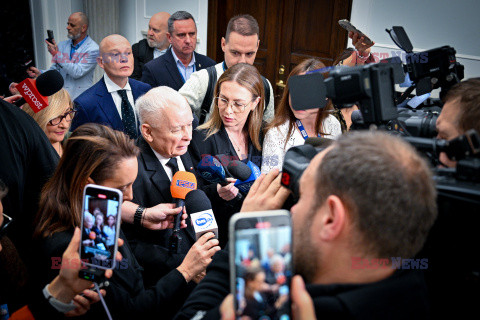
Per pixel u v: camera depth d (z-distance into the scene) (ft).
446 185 2.60
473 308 2.66
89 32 19.67
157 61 12.19
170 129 5.44
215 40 18.93
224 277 3.13
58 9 17.99
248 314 2.31
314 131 7.16
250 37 9.31
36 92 5.67
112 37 9.31
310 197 2.48
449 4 14.39
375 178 2.17
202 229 5.05
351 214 2.24
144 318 4.29
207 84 9.20
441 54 4.56
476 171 2.58
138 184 5.48
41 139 5.68
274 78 18.34
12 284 4.09
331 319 2.27
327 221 2.34
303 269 2.49
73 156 4.11
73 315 3.84
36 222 4.25
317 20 16.97
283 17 17.56
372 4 15.47
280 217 2.38
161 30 14.60
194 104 9.18
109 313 3.92
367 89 3.15
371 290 2.32
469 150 2.79
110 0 19.75
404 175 2.19
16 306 4.14
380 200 2.16
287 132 7.00
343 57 9.20
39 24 17.35
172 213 5.13
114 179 4.13
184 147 5.69
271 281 2.34
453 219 2.61
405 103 6.31
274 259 2.35
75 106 9.03
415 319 2.39
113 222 3.54
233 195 6.07
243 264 2.31
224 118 6.70
